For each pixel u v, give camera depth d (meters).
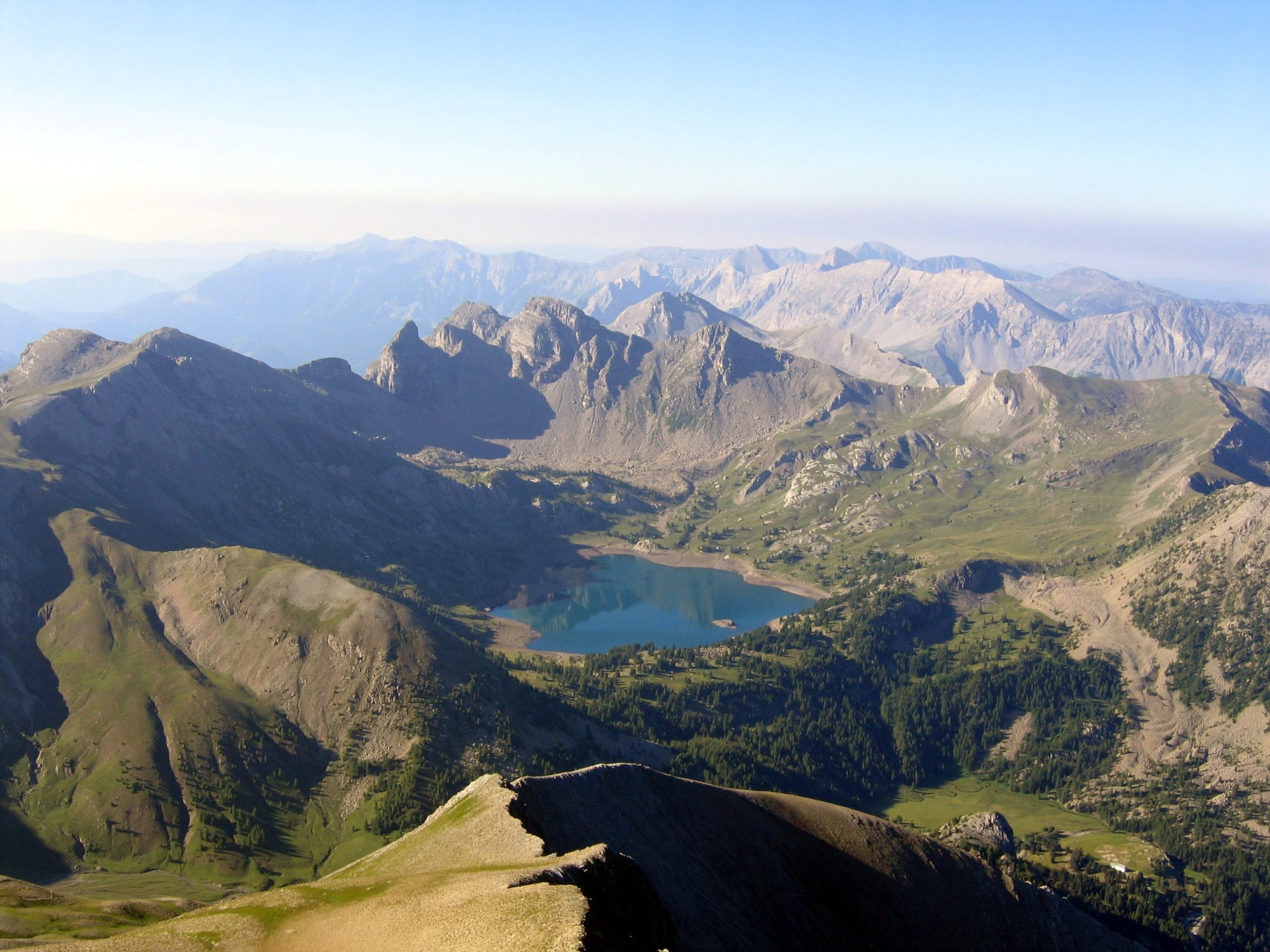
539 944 69.62
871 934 140.62
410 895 86.56
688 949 99.69
